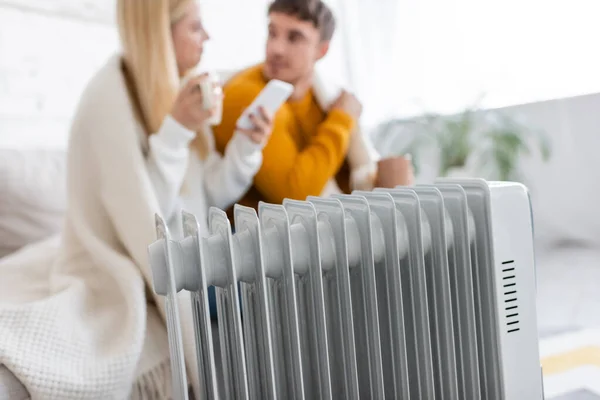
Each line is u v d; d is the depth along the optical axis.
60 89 1.45
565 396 0.95
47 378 0.69
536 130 1.80
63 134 1.45
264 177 1.33
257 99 1.19
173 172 1.04
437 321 0.72
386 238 0.72
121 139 0.97
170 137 1.02
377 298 0.75
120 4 1.09
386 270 0.72
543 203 1.85
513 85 1.82
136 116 1.07
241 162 1.21
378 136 2.00
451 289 0.75
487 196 0.72
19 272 0.98
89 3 1.48
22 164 1.17
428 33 1.97
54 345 0.73
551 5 1.70
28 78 1.39
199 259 0.63
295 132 1.38
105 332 0.80
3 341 0.70
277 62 1.38
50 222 1.16
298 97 1.39
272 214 0.71
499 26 1.82
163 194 1.03
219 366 0.95
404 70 2.02
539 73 1.76
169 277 0.62
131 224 0.93
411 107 2.02
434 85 1.98
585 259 1.71
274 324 0.73
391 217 0.70
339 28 1.85
